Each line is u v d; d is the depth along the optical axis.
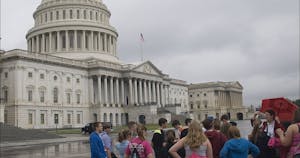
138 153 14.17
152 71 148.00
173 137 16.44
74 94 119.62
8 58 103.44
